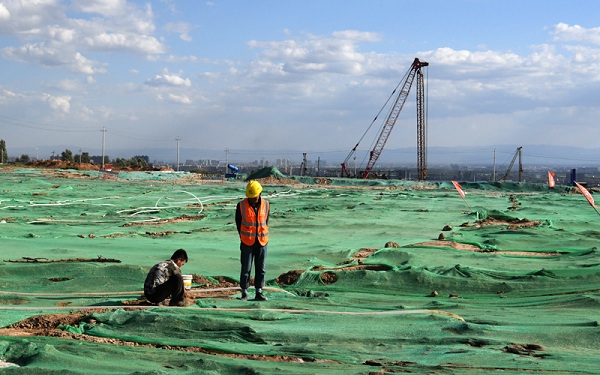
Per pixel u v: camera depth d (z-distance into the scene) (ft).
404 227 76.84
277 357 24.22
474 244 57.16
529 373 21.53
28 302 33.91
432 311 31.32
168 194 140.77
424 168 335.26
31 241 58.23
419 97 334.85
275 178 239.09
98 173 240.12
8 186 147.54
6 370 21.29
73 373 21.07
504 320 30.09
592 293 36.88
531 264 47.34
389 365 22.74
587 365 22.67
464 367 22.43
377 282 40.52
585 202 129.70
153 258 48.39
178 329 27.32
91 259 45.85
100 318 28.73
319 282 41.04
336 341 26.17
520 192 193.98
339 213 96.58
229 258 49.55
